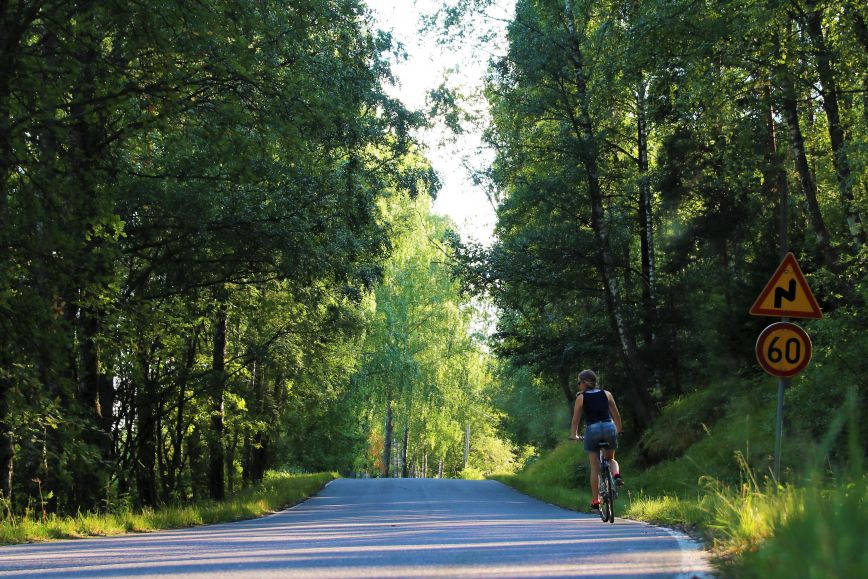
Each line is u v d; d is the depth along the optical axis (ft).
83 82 54.95
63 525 45.06
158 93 55.98
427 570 22.95
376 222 98.32
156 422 105.29
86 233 57.77
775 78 72.33
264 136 59.77
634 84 88.84
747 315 89.56
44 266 54.90
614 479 44.37
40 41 55.98
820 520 16.08
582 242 111.04
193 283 79.36
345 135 80.79
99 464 65.82
